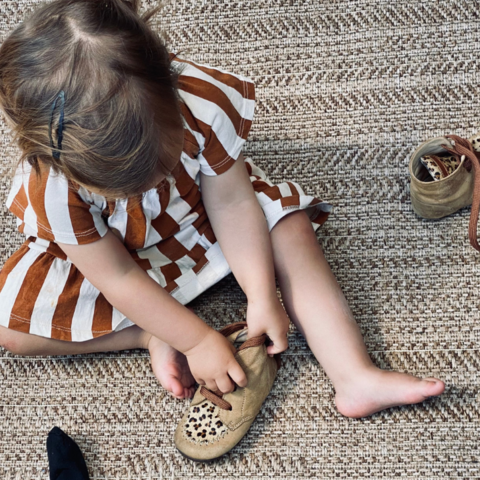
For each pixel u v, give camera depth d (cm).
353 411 94
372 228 107
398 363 99
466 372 97
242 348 93
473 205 95
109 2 63
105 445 99
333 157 112
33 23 63
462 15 115
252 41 120
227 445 93
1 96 64
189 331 89
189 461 97
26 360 105
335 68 116
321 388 99
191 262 99
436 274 103
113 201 81
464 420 95
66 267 96
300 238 95
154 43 64
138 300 87
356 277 105
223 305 106
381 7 118
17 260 97
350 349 92
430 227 106
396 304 102
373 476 93
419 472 93
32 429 101
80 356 105
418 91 113
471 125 110
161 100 63
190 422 95
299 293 94
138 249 97
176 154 68
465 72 113
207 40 121
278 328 92
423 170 105
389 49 116
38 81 61
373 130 112
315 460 95
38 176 75
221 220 93
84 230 80
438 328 100
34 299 94
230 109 84
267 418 98
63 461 95
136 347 102
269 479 95
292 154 113
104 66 60
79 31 61
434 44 115
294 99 116
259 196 96
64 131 60
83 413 101
